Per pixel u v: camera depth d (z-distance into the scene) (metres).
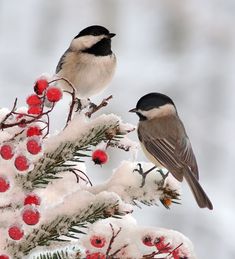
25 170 4.38
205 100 18.12
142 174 5.21
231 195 15.28
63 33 19.47
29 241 4.60
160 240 4.70
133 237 4.73
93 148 5.08
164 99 8.65
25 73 17.86
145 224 13.66
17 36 19.11
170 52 19.11
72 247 4.71
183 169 7.88
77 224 4.68
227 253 13.84
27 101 4.62
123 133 4.90
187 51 19.19
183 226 13.94
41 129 4.54
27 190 4.65
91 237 4.70
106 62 9.79
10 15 19.48
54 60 18.64
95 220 4.68
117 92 17.30
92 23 19.58
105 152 4.91
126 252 4.71
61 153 4.80
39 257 4.70
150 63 18.62
